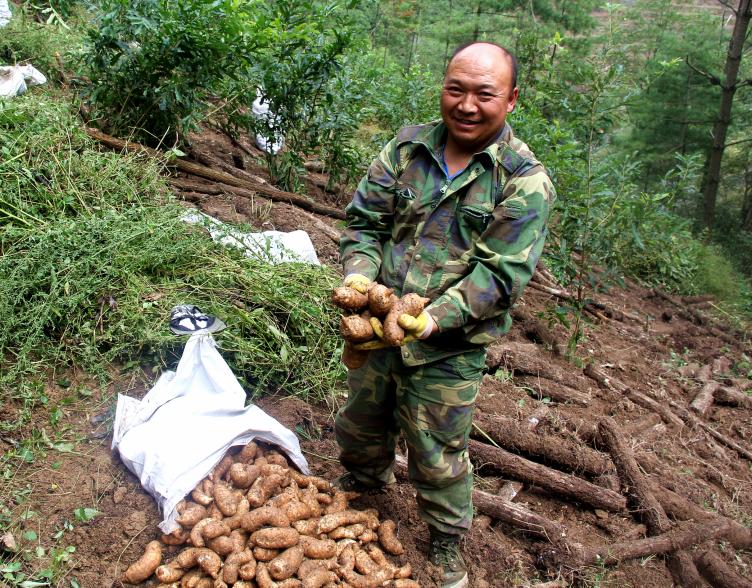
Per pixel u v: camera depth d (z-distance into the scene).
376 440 2.87
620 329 6.44
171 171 5.43
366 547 2.79
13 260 3.43
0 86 5.30
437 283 2.45
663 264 8.25
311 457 3.29
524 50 9.27
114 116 5.38
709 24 12.34
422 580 2.76
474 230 2.42
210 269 3.85
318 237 5.22
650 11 13.10
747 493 4.16
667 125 12.18
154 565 2.51
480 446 3.67
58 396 3.20
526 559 3.16
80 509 2.69
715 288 8.62
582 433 4.16
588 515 3.54
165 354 3.44
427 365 2.47
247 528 2.57
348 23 6.27
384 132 8.07
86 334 3.39
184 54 5.19
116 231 3.71
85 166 4.26
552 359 5.34
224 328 3.43
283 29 5.93
